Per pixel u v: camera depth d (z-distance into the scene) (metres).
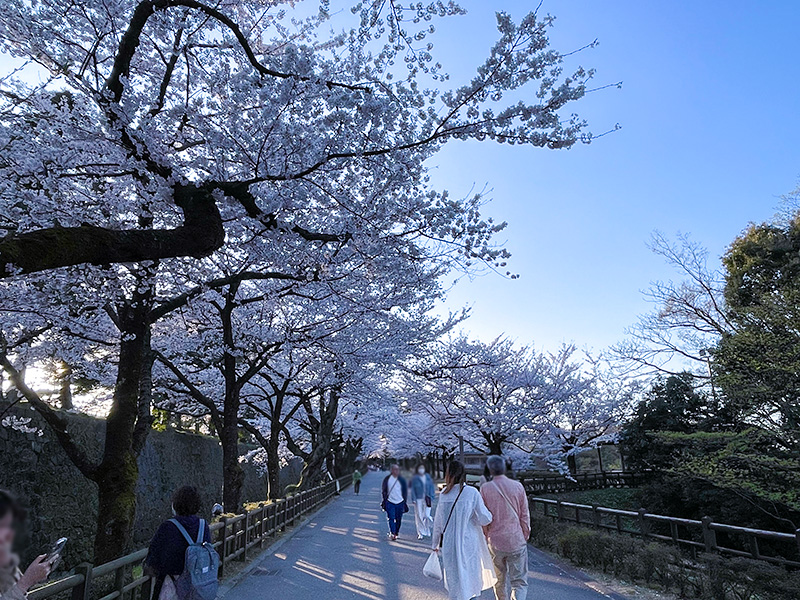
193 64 7.38
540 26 5.31
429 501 12.22
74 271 6.76
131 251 3.79
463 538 4.86
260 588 6.92
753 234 16.77
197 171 6.75
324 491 21.81
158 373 12.81
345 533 12.75
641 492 18.84
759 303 12.88
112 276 6.84
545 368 20.55
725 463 10.86
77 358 10.19
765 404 11.30
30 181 6.18
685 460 12.71
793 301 11.02
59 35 6.00
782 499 9.98
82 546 10.25
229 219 6.36
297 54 5.31
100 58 6.48
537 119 5.74
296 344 11.52
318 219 8.09
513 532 4.97
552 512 13.29
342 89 5.82
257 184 6.25
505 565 5.04
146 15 5.29
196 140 7.07
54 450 9.70
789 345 11.01
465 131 5.94
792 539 5.96
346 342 12.21
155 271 6.73
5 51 5.98
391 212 6.84
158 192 5.21
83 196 7.19
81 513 10.36
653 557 6.73
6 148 6.09
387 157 6.42
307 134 6.04
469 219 6.91
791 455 10.63
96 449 11.04
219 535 7.43
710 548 7.32
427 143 6.21
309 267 8.30
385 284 10.02
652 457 19.83
